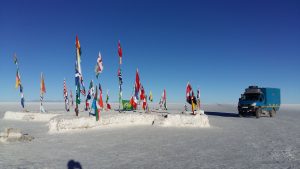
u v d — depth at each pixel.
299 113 60.69
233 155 14.58
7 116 36.41
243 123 32.72
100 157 13.93
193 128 26.12
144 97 32.56
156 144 17.67
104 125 25.14
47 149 15.86
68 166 12.17
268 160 13.46
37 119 33.56
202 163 12.80
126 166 12.23
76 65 24.47
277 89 45.41
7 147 16.44
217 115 48.28
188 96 29.39
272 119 39.69
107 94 38.44
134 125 26.88
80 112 33.28
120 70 28.64
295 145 17.78
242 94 42.91
